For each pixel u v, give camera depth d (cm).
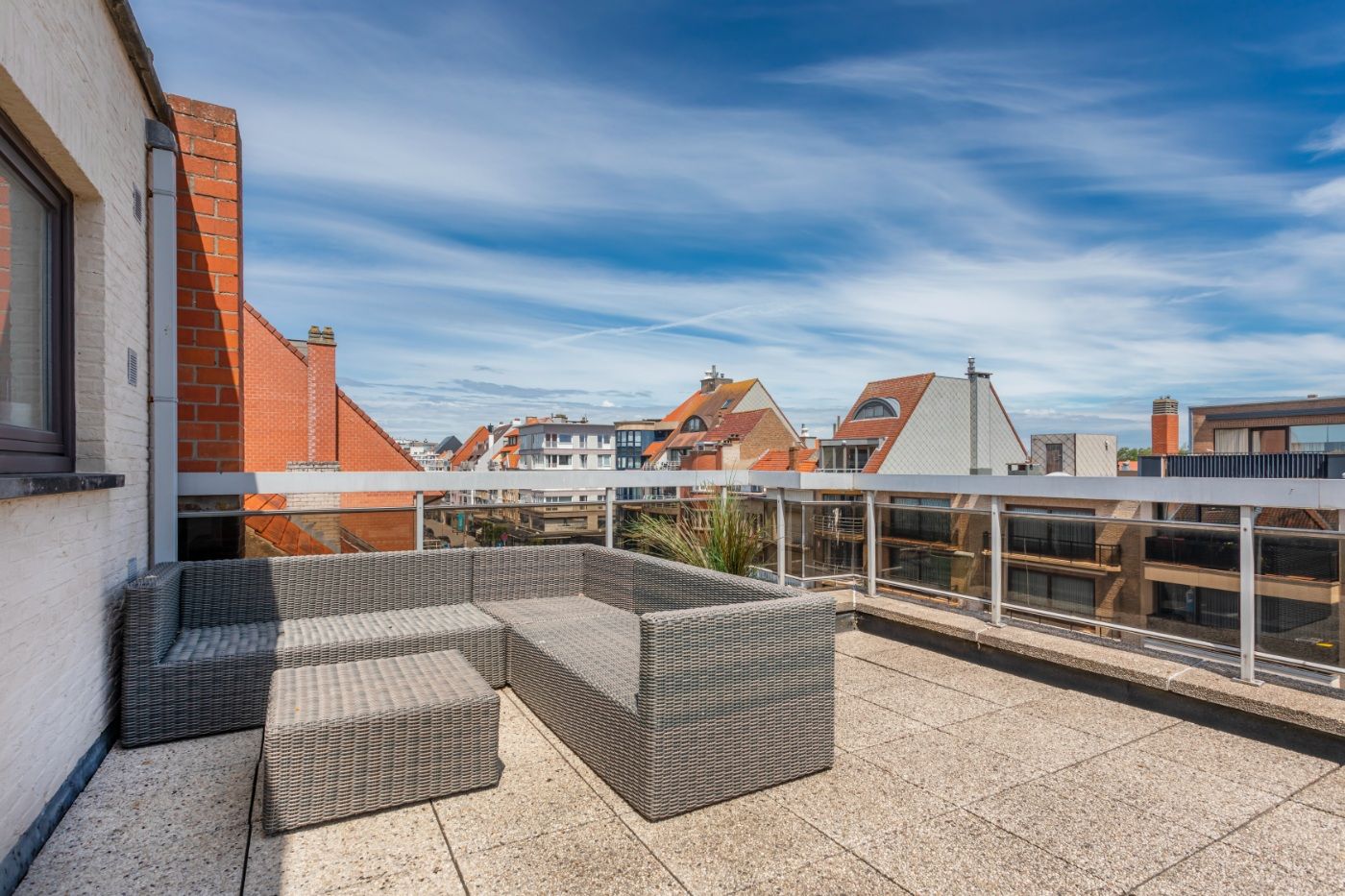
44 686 217
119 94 311
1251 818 233
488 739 248
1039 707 337
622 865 204
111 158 297
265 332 2378
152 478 370
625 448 6412
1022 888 195
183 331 441
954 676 386
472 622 354
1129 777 263
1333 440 3316
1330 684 296
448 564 402
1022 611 413
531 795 245
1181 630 344
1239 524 321
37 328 246
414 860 205
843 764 273
